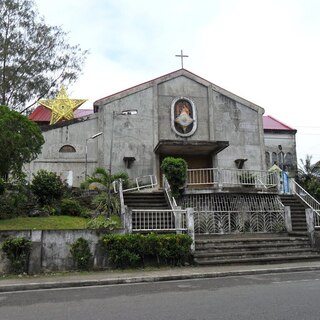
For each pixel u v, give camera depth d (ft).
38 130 48.14
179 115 81.61
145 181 76.48
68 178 69.97
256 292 27.02
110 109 78.84
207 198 59.41
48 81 100.48
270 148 105.81
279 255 45.75
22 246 37.60
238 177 67.05
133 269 39.75
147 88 81.51
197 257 42.70
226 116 84.28
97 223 44.75
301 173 102.12
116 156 76.95
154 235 41.42
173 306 22.94
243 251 45.57
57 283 32.99
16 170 47.09
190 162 81.05
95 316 20.99
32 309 23.45
